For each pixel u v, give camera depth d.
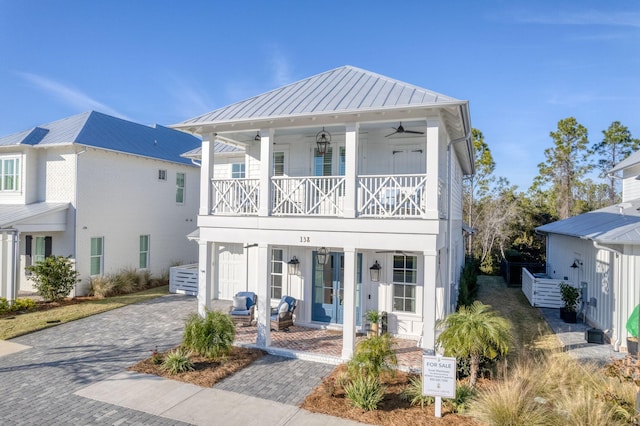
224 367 8.78
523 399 6.35
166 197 21.53
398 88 9.98
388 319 11.48
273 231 10.12
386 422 6.39
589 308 13.04
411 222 8.84
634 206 16.41
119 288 17.52
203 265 10.97
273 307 12.70
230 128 10.67
